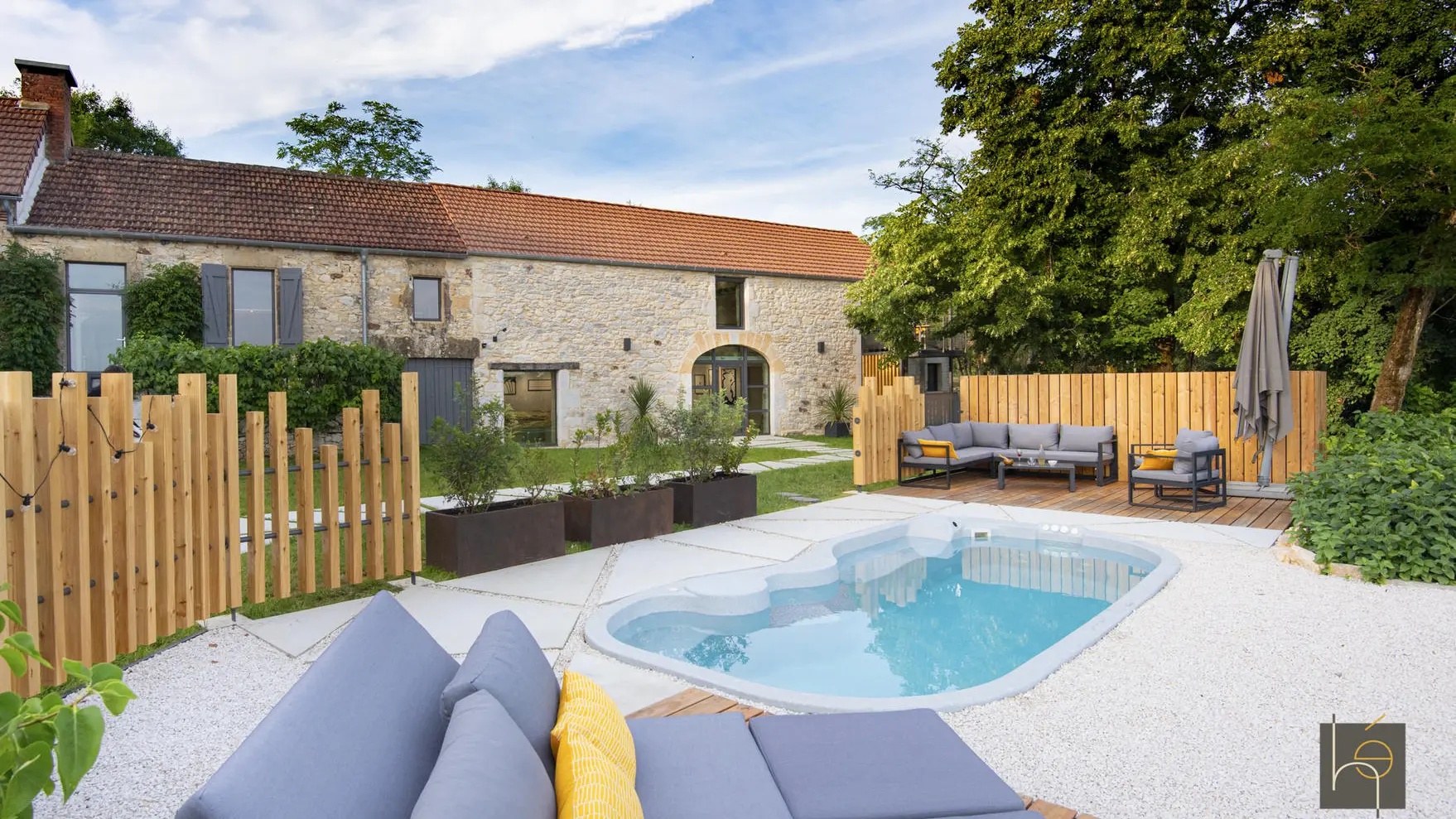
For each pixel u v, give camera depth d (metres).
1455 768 2.94
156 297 13.52
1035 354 15.81
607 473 7.35
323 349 13.27
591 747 1.77
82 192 13.72
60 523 3.55
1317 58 12.73
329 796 1.24
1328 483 6.14
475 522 5.91
